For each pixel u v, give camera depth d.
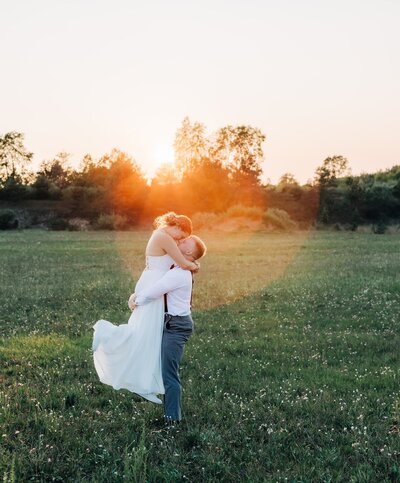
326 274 19.92
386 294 14.68
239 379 7.17
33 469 4.54
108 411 5.98
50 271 20.95
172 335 5.61
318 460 4.73
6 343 9.08
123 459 4.71
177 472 4.49
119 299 14.18
